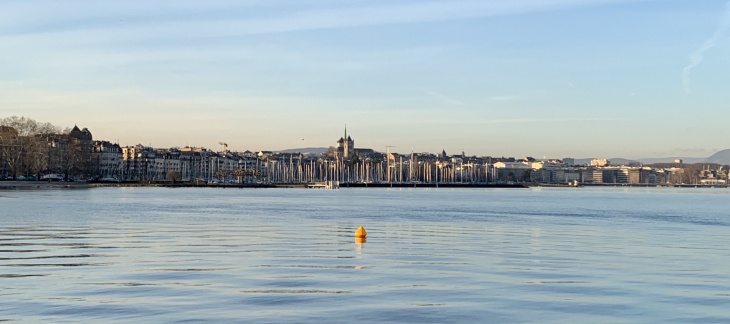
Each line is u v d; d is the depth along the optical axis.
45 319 33.31
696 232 96.81
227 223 103.00
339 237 79.31
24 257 57.06
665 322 34.19
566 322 33.91
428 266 53.38
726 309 37.25
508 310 36.38
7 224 93.88
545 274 49.47
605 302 38.84
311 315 34.69
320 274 48.28
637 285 44.88
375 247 68.31
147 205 160.38
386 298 39.25
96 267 51.12
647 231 98.06
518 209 171.00
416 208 169.00
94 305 36.56
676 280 47.31
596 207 191.38
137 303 37.16
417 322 33.53
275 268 51.19
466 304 37.78
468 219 123.31
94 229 87.25
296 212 140.38
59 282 43.97
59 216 112.38
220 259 56.53
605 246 72.69
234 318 33.84
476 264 55.00
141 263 53.59
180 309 35.72
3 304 36.72
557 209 174.38
